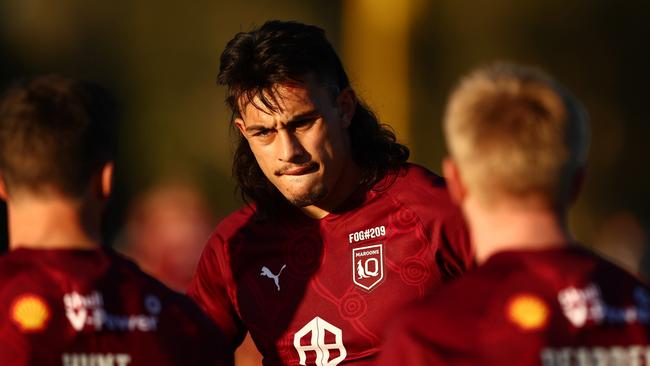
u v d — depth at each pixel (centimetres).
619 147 7388
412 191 1409
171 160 7075
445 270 1391
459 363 995
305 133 1360
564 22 7169
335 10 6950
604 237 4872
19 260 1091
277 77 1330
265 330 1454
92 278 1095
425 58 6781
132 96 7162
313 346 1424
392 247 1402
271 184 1448
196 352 1146
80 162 1095
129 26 7181
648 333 1009
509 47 7106
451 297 1019
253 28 1522
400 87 6256
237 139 1460
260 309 1455
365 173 1425
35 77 1125
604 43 7250
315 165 1367
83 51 7106
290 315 1437
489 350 992
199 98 7200
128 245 3741
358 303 1406
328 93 1366
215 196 7019
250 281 1460
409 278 1395
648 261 4247
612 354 998
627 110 7350
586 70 7262
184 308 1153
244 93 1353
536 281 1007
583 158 1038
